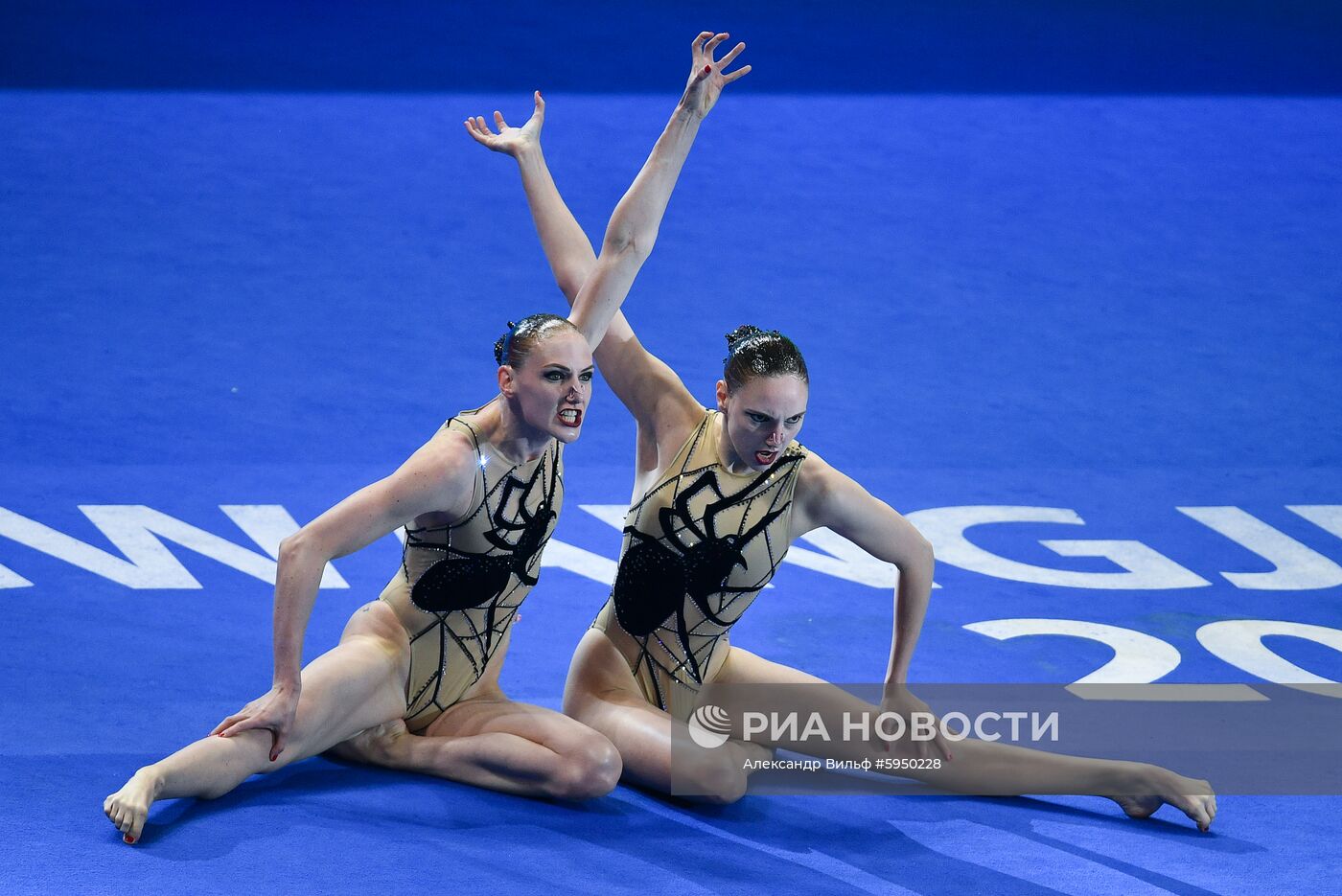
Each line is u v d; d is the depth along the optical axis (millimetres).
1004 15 42531
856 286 25859
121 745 12617
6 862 10703
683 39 39188
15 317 22797
